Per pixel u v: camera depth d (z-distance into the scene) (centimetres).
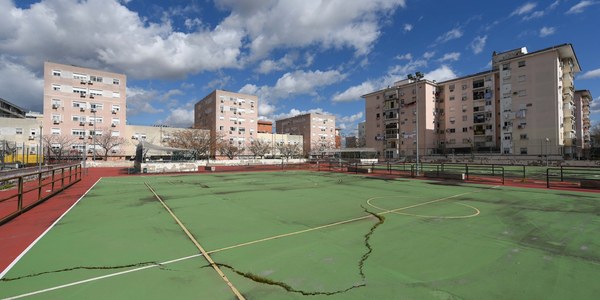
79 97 5400
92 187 1647
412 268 455
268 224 746
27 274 438
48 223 774
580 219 793
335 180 2034
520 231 670
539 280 410
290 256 509
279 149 7781
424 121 6306
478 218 809
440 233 654
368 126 7638
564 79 5069
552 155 4262
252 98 7944
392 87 7069
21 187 912
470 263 475
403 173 2569
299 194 1323
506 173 2477
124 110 5828
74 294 375
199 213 895
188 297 365
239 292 378
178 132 6134
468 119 6141
